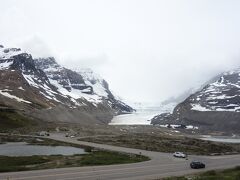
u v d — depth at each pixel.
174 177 64.56
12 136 198.38
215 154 133.38
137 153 118.50
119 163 87.50
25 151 131.62
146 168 79.38
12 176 60.59
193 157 115.75
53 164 82.06
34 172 66.06
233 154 138.12
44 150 136.62
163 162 94.50
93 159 93.44
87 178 60.47
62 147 152.12
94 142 171.75
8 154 119.56
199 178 62.34
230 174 72.06
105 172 69.31
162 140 185.25
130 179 61.59
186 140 191.12
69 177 60.91
